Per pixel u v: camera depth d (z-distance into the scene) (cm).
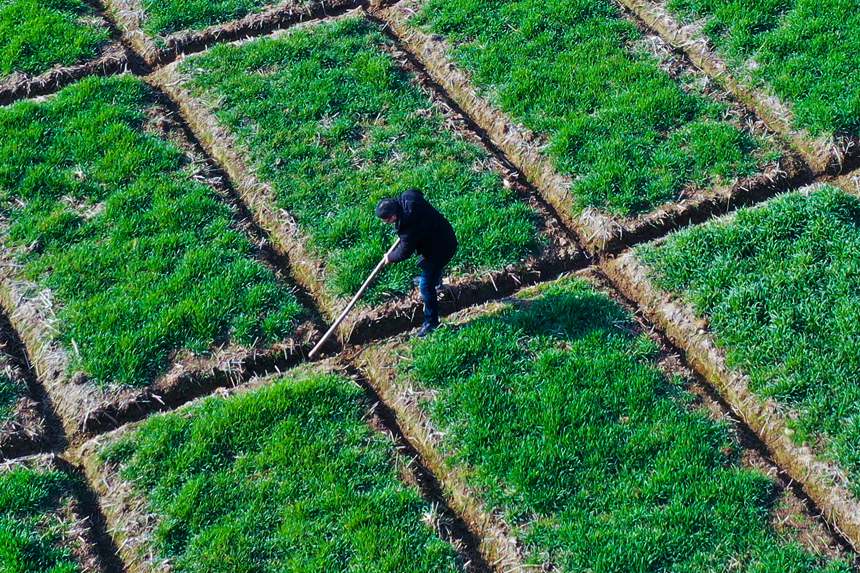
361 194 2711
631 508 1991
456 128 2917
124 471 2108
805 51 3061
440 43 3219
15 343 2406
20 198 2716
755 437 2164
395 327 2425
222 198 2738
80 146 2852
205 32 3284
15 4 3356
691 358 2334
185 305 2408
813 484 2061
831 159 2786
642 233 2622
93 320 2388
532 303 2423
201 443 2123
